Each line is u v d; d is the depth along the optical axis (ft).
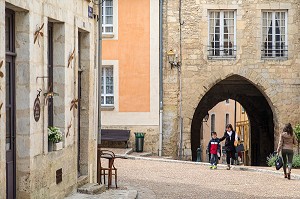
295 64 103.65
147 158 93.15
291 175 72.64
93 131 55.52
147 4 102.47
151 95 102.73
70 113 47.19
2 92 33.06
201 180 68.54
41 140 40.37
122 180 66.18
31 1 37.91
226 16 103.91
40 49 39.93
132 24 102.89
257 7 103.14
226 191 59.36
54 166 43.19
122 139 101.04
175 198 54.24
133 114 102.99
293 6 103.24
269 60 103.55
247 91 118.62
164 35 102.89
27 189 37.83
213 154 82.48
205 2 102.78
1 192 32.86
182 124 102.89
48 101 42.57
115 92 103.14
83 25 50.90
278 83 103.65
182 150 102.73
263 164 128.36
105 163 81.15
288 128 71.00
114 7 102.78
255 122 130.41
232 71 103.45
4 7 33.32
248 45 103.60
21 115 37.81
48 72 44.88
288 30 103.55
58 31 45.32
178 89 102.78
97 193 51.21
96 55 56.70
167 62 102.73
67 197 46.91
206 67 103.14
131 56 102.89
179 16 102.63
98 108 58.03
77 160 51.83
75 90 48.60
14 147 37.78
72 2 47.52
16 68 37.81
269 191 59.72
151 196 54.24
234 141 83.05
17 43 37.78
